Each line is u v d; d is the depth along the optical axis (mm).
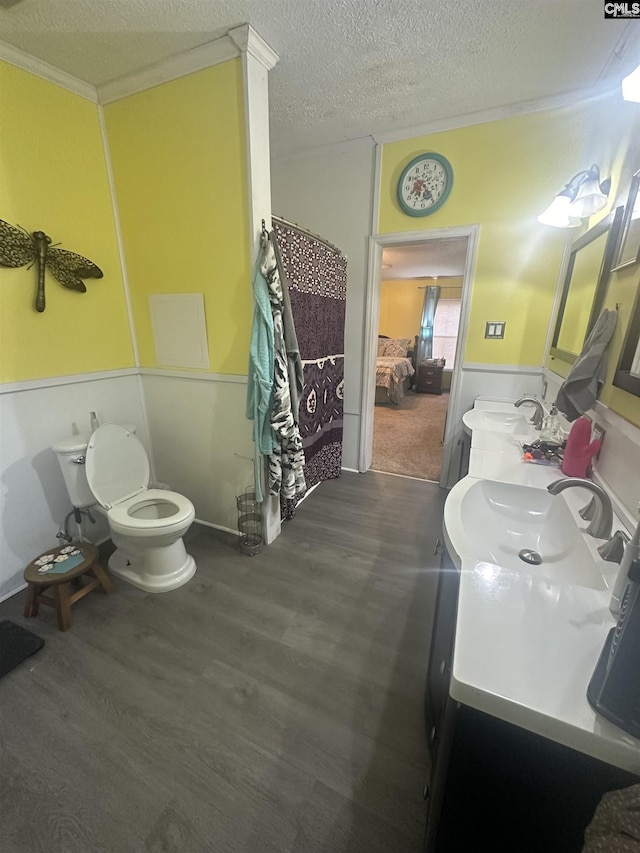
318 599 1812
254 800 1054
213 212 1854
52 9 1405
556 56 1696
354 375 3105
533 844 647
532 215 2289
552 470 1479
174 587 1875
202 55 1639
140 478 2105
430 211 2500
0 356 1729
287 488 2125
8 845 964
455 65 1776
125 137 1967
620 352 1239
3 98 1623
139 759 1150
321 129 2422
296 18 1471
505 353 2568
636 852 422
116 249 2180
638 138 1385
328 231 2875
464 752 636
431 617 1707
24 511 1881
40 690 1365
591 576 897
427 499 2818
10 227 1679
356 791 1075
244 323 1951
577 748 551
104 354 2191
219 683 1393
